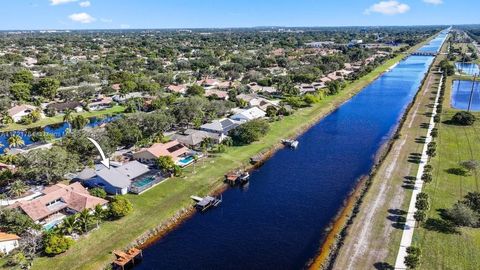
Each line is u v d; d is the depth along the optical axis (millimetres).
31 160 80562
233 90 171000
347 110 158250
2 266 55719
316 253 61312
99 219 66875
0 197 74438
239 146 108938
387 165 91812
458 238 61062
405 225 65188
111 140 99375
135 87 177125
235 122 125562
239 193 83312
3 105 142125
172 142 101312
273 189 84938
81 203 69938
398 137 113062
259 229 68750
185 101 133250
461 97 175500
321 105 161000
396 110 156750
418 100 162375
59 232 62188
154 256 61031
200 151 103000
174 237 66375
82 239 62719
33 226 62969
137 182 83062
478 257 56281
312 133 126688
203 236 66688
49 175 82312
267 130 116625
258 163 99875
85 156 95312
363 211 70562
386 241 60719
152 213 71812
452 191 77312
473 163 86188
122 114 144000
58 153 83625
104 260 58281
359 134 124750
